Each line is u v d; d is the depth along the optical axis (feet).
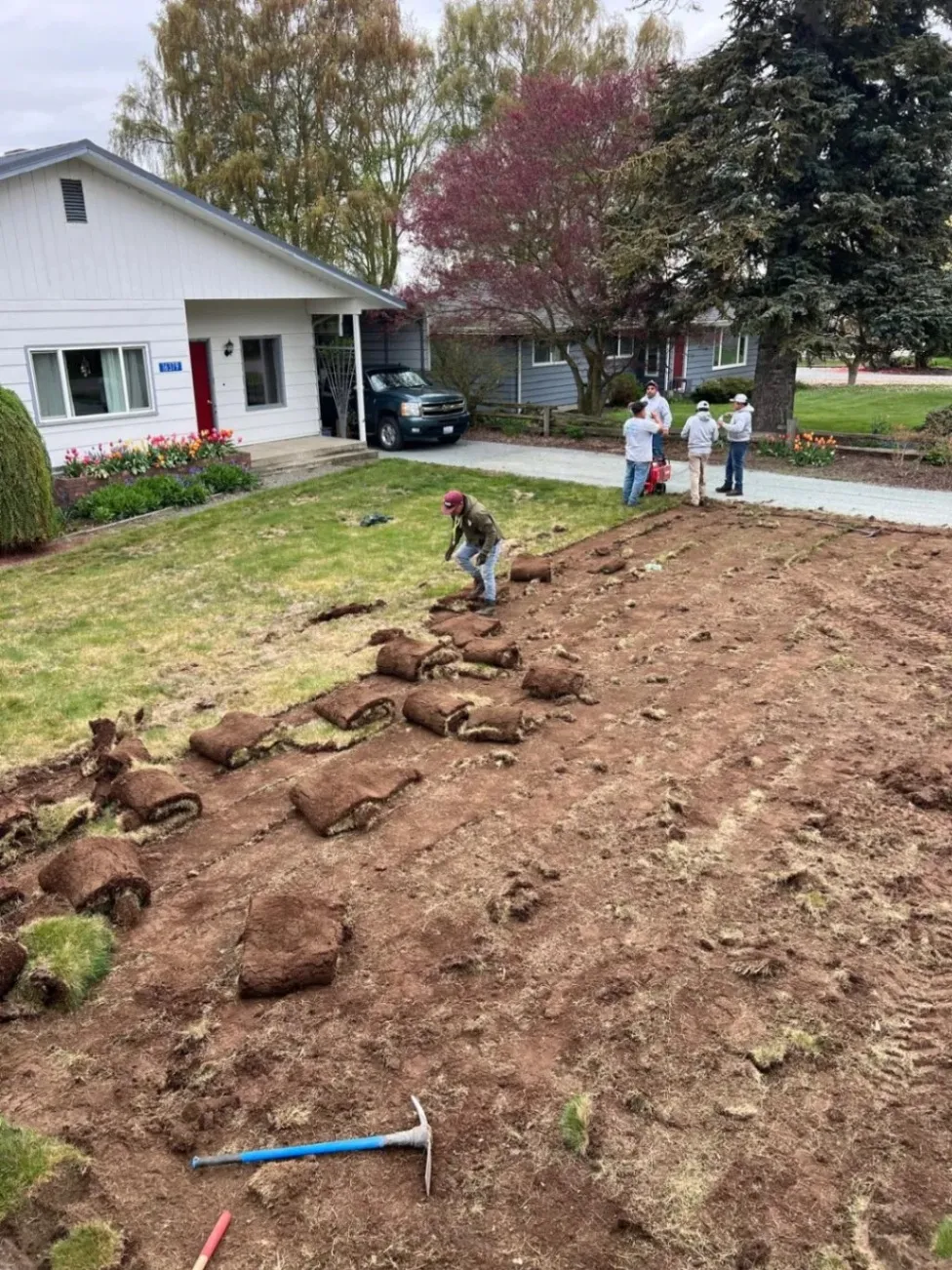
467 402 72.38
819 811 17.61
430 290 68.28
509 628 28.30
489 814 17.69
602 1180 10.29
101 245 49.14
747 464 54.65
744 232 51.93
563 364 85.05
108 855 15.33
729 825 17.15
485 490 49.19
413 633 27.89
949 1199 10.04
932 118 54.70
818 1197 10.09
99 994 13.28
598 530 40.16
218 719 22.33
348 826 17.26
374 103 85.10
